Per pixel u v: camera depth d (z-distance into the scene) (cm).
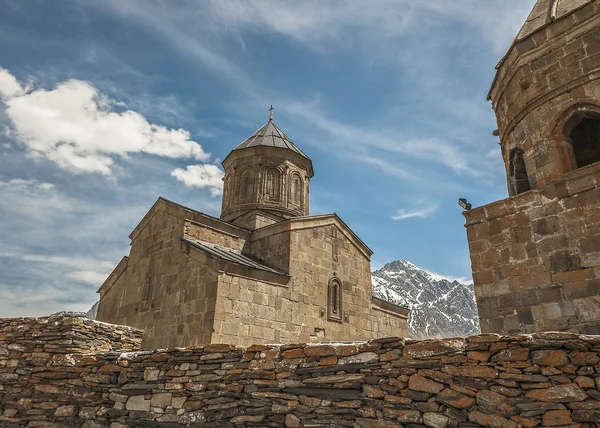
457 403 535
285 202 2403
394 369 595
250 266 1611
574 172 900
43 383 948
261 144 2475
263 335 1569
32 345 1001
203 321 1465
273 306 1647
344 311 1980
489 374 525
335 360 649
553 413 478
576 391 474
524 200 969
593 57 959
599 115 948
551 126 1001
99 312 2098
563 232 889
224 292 1492
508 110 1137
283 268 1814
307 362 672
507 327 927
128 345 1089
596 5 969
